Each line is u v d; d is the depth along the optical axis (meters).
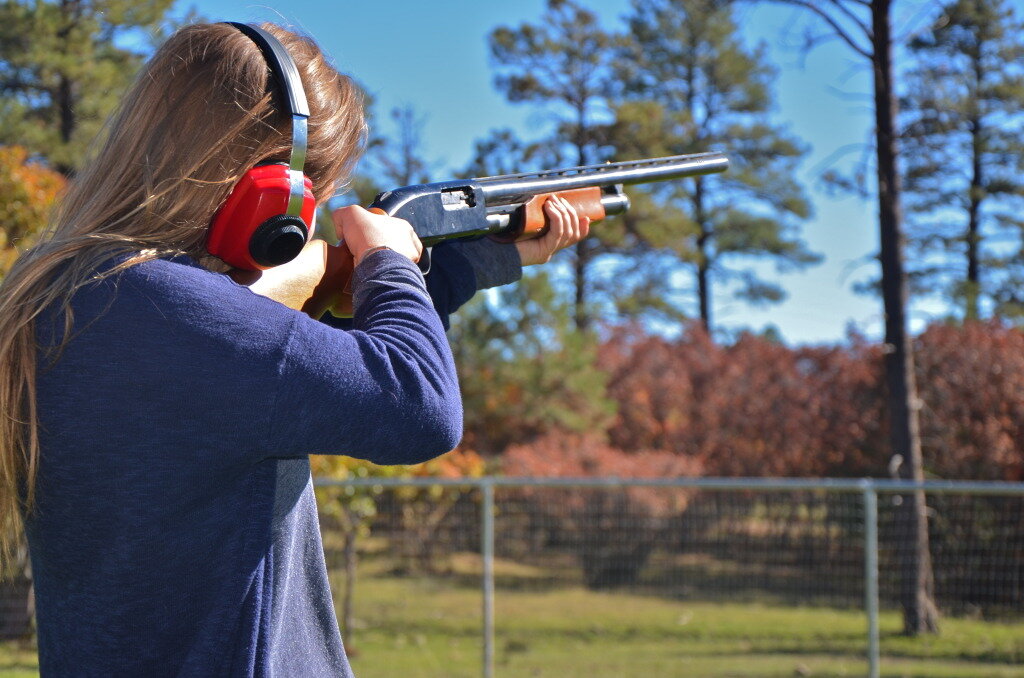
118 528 1.01
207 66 1.10
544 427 13.51
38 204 8.66
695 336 15.85
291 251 1.14
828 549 8.78
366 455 1.04
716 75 27.77
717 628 8.12
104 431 0.99
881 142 10.45
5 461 1.04
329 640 1.23
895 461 10.05
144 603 1.03
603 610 8.63
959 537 8.55
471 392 13.46
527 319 13.61
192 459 1.00
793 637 7.92
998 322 13.02
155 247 1.06
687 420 14.85
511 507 9.20
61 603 1.06
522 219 1.72
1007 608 8.26
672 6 26.73
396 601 8.64
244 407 0.98
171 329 0.99
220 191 1.10
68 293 1.00
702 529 9.03
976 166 25.73
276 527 1.12
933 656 7.44
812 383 14.34
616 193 1.89
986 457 12.02
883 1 10.40
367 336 1.06
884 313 10.34
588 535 9.19
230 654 1.04
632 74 26.56
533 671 7.04
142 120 1.10
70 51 17.61
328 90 1.20
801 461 14.12
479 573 9.04
